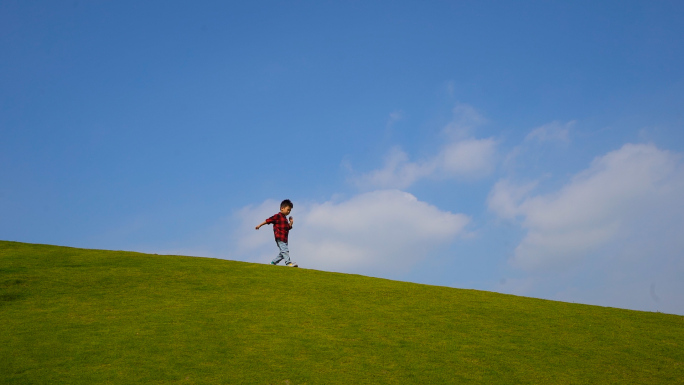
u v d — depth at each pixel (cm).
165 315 1731
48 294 1905
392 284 2353
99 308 1781
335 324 1744
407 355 1521
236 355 1452
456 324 1820
